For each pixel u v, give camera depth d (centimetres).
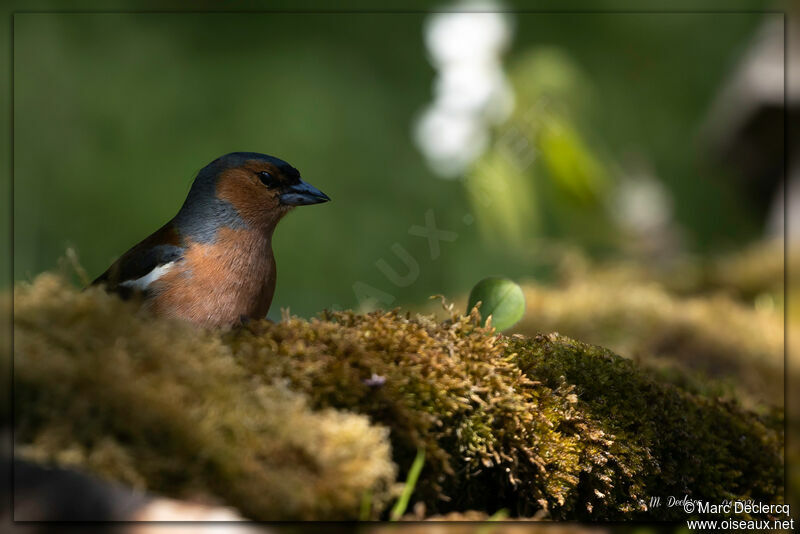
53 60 1900
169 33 2058
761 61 1583
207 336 385
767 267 1209
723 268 1249
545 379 444
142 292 561
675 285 1220
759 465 518
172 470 323
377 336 418
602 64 2088
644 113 2052
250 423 342
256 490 330
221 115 1920
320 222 1739
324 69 2023
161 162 1830
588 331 936
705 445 499
